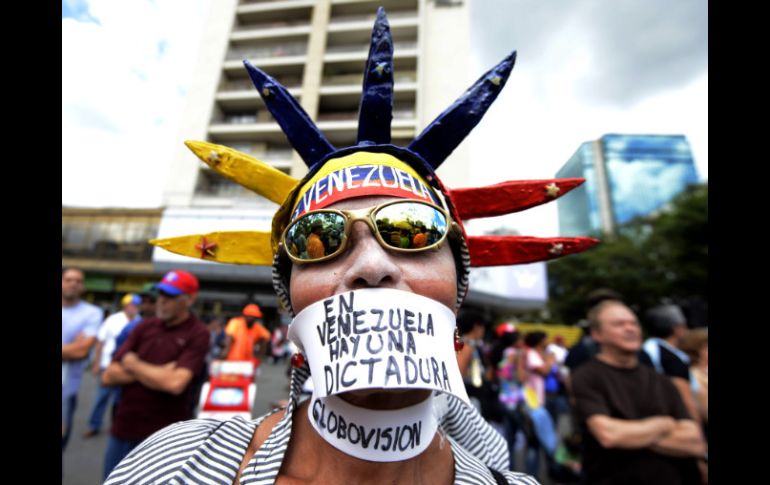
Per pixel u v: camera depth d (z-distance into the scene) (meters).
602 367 1.86
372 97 1.00
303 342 0.77
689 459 1.73
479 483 0.78
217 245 1.09
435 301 0.75
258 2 21.50
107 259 16.39
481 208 1.09
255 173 1.07
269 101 1.04
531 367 3.93
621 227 20.61
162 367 2.12
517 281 17.72
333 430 0.76
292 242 0.81
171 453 0.77
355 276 0.73
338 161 0.90
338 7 21.02
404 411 0.76
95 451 3.78
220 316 14.95
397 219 0.77
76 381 3.09
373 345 0.69
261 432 0.87
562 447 3.64
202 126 18.70
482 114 1.02
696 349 2.13
